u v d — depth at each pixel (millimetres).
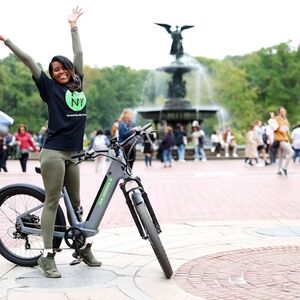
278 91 72000
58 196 5336
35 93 81062
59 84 5309
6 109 80062
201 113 40344
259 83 74812
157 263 5727
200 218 9141
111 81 98188
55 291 4793
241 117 76000
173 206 10789
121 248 6496
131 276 5234
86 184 16141
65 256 6047
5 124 5406
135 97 97875
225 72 78812
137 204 5059
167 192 13500
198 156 33438
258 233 7363
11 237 5742
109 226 8391
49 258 5320
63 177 5309
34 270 5555
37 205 5684
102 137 19984
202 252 6211
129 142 5324
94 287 4891
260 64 74688
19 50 5180
